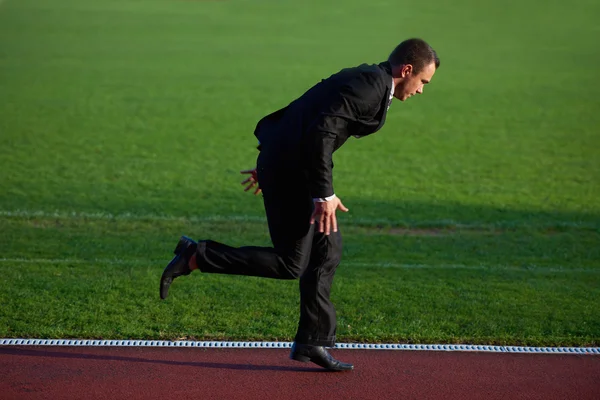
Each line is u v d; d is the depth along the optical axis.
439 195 38.03
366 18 115.44
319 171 14.26
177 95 65.69
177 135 51.41
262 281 22.91
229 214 33.19
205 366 16.48
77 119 55.31
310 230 15.39
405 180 41.09
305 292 16.03
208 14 116.31
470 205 36.12
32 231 28.98
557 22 113.25
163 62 81.81
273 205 15.26
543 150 49.22
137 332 18.28
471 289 22.80
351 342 18.22
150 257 25.83
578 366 17.02
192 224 31.02
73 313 19.53
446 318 20.02
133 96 64.62
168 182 39.25
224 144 49.19
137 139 49.81
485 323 19.61
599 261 26.92
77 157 44.31
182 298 21.11
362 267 25.00
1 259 24.69
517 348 17.98
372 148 48.88
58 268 23.75
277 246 15.39
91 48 88.69
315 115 14.55
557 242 29.53
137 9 118.25
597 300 21.94
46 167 41.62
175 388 15.34
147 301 20.73
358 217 33.28
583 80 75.56
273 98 65.44
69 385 15.30
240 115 58.62
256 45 93.56
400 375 16.31
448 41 98.50
